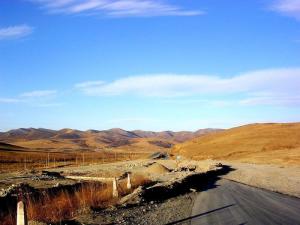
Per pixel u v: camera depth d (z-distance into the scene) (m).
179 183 24.89
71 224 12.82
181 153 126.69
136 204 17.66
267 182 30.80
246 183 30.44
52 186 29.91
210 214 14.73
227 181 32.72
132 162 99.69
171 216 14.40
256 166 56.25
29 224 12.21
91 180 39.62
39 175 47.34
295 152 78.94
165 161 98.12
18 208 9.94
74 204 16.97
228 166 57.44
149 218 13.96
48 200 20.06
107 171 61.69
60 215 14.41
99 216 14.29
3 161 108.19
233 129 149.50
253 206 16.80
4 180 38.09
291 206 16.75
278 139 102.69
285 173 40.81
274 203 17.80
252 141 106.25
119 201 18.33
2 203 19.81
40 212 14.52
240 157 86.50
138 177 34.28
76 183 32.38
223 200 19.30
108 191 20.69
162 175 44.72
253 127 133.12
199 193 23.27
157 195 20.83
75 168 79.06
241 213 14.78
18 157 128.50
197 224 12.62
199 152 109.81
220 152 101.31
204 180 33.78
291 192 23.33
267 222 12.79
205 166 58.75
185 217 14.13
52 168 82.81
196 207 16.88
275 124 129.88
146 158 132.62
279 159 68.38
